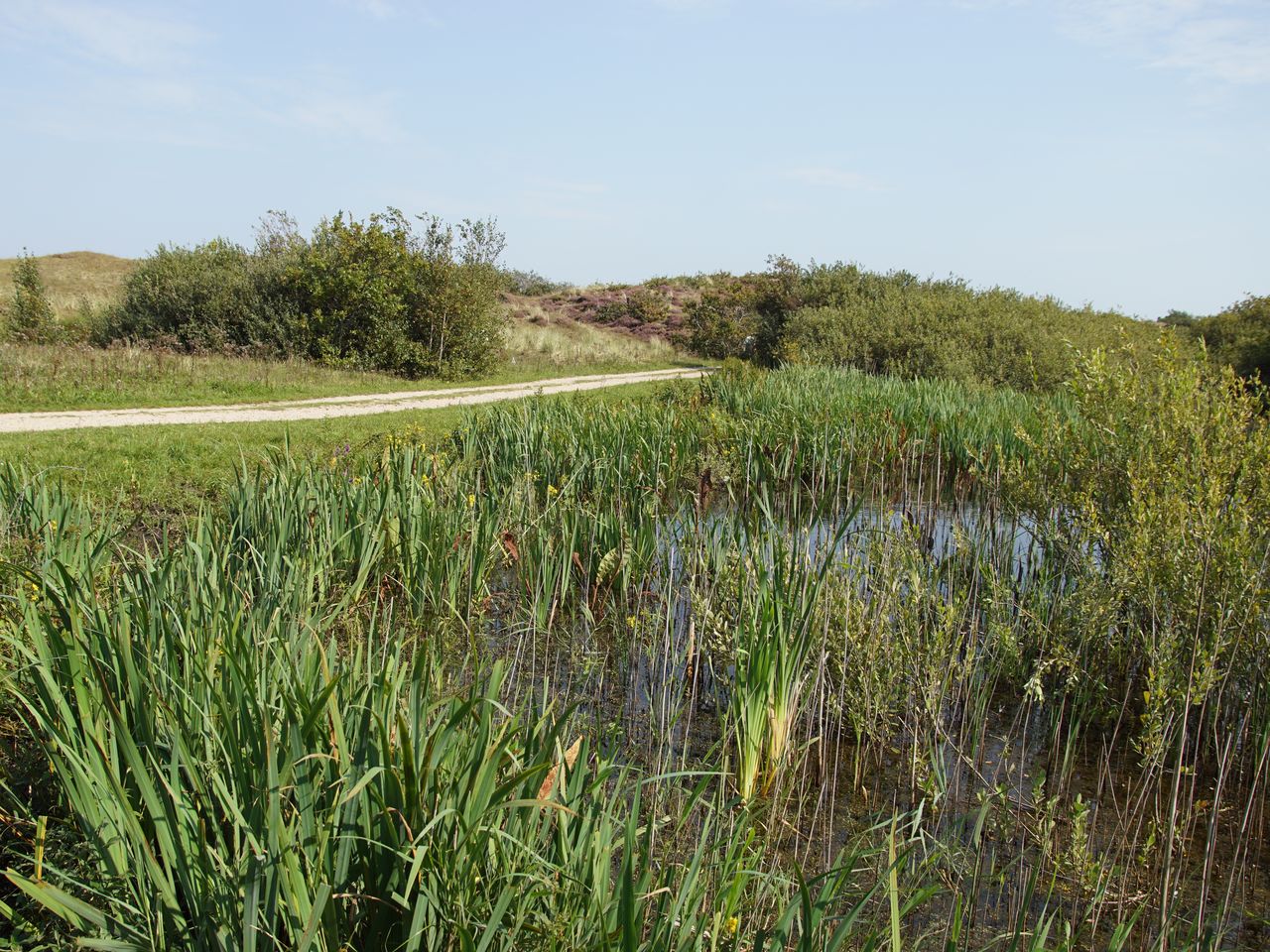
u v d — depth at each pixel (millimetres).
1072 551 6684
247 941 2379
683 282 57719
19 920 2891
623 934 2549
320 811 2637
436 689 4012
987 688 6109
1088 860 3895
